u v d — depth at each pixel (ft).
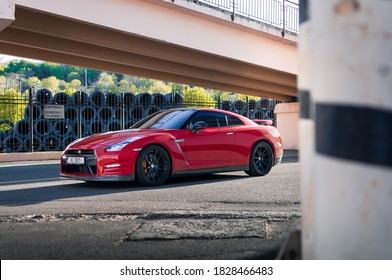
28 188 23.09
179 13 53.93
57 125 69.77
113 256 9.68
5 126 68.80
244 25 59.72
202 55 62.23
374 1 4.05
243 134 25.57
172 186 22.21
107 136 22.62
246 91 88.22
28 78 275.80
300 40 4.87
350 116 4.09
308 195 4.56
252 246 10.34
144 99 78.07
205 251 9.95
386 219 4.03
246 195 18.83
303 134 4.70
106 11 46.75
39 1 41.22
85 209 15.83
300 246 5.46
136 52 54.90
